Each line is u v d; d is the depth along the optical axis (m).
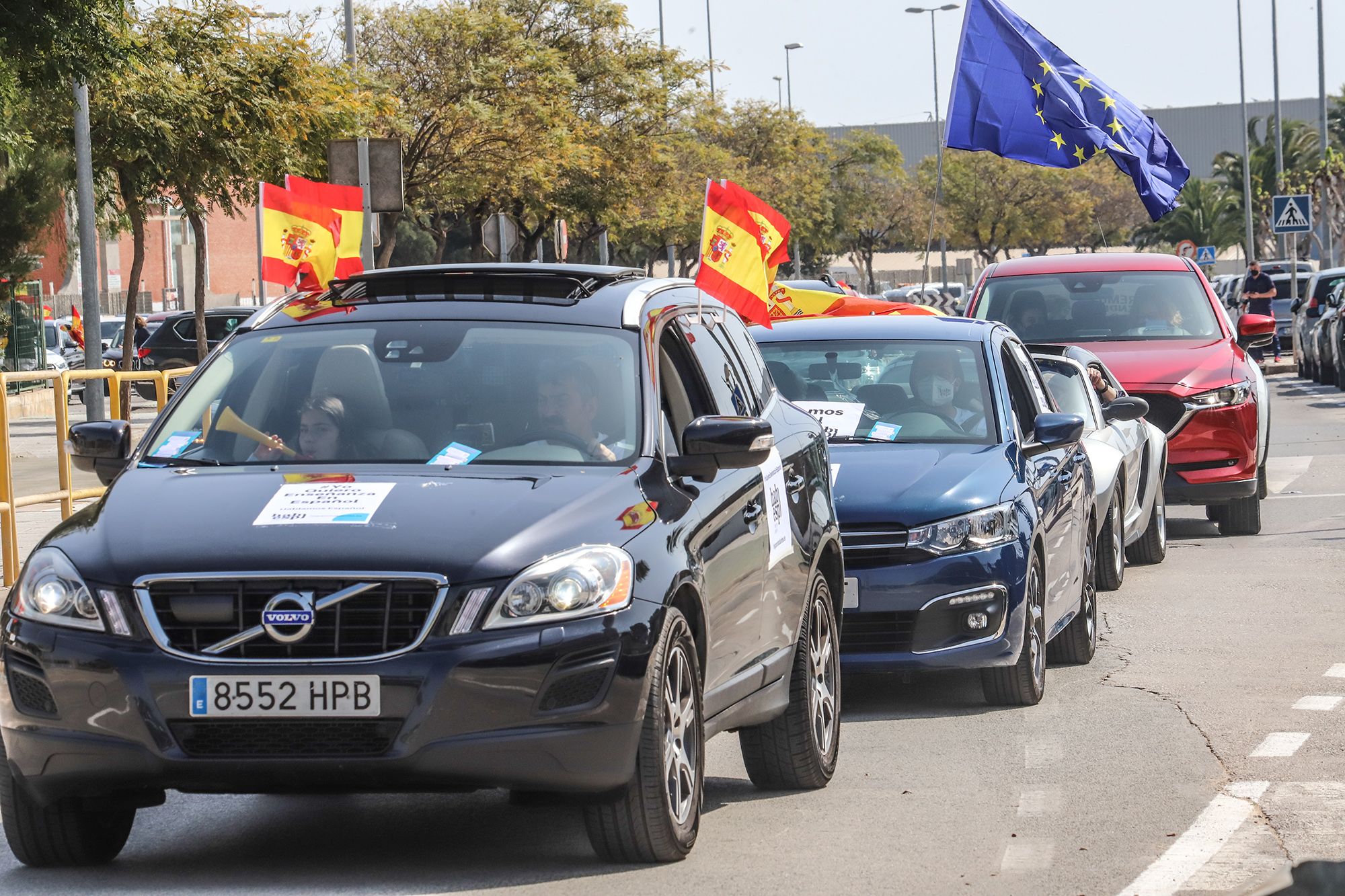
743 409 18.77
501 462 15.74
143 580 13.95
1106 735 20.80
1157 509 35.88
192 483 15.41
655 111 106.12
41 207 52.66
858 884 14.53
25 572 14.68
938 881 14.63
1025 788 18.14
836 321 27.58
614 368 16.66
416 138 87.25
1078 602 25.67
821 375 26.16
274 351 17.17
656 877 14.66
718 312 19.83
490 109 84.81
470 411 16.27
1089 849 15.66
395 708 13.59
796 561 18.14
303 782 13.77
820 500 19.55
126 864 15.52
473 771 13.65
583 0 102.44
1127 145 47.28
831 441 24.72
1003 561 22.08
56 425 37.19
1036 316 41.59
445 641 13.67
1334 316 89.38
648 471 15.73
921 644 21.97
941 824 16.67
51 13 42.53
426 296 17.84
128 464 16.55
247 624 13.82
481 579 13.84
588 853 15.57
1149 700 22.91
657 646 14.26
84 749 13.92
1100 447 31.80
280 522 14.33
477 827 16.83
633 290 17.80
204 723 13.72
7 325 91.88
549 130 88.38
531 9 102.06
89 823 15.13
